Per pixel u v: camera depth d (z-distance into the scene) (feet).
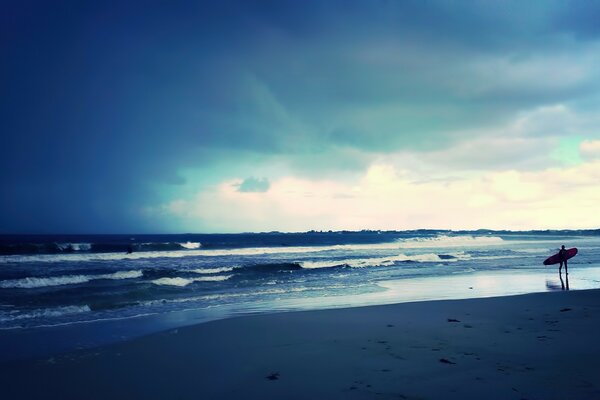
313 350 21.91
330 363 19.07
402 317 31.04
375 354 20.29
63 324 30.63
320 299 43.60
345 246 188.24
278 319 31.01
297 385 16.29
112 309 37.32
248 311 36.55
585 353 19.33
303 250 148.36
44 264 79.25
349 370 17.79
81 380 17.84
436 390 14.82
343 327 27.81
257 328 28.19
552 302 36.83
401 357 19.49
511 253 132.57
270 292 48.73
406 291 49.34
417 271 74.84
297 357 20.56
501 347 20.83
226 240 291.38
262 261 94.68
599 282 57.21
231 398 15.30
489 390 14.57
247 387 16.38
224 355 21.44
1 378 18.12
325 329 27.40
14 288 48.42
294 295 46.44
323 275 68.28
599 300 37.58
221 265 83.10
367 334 25.31
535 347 20.67
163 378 17.93
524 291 48.78
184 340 25.08
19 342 24.98
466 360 18.56
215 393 15.90
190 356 21.42
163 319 32.68
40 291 46.11
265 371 18.37
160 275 64.23
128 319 32.65
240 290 50.39
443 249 164.14
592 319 28.37
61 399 15.74
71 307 36.91
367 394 14.76
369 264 89.66
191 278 59.93
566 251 55.16
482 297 41.98
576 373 16.22
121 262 87.35
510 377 15.93
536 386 14.80
